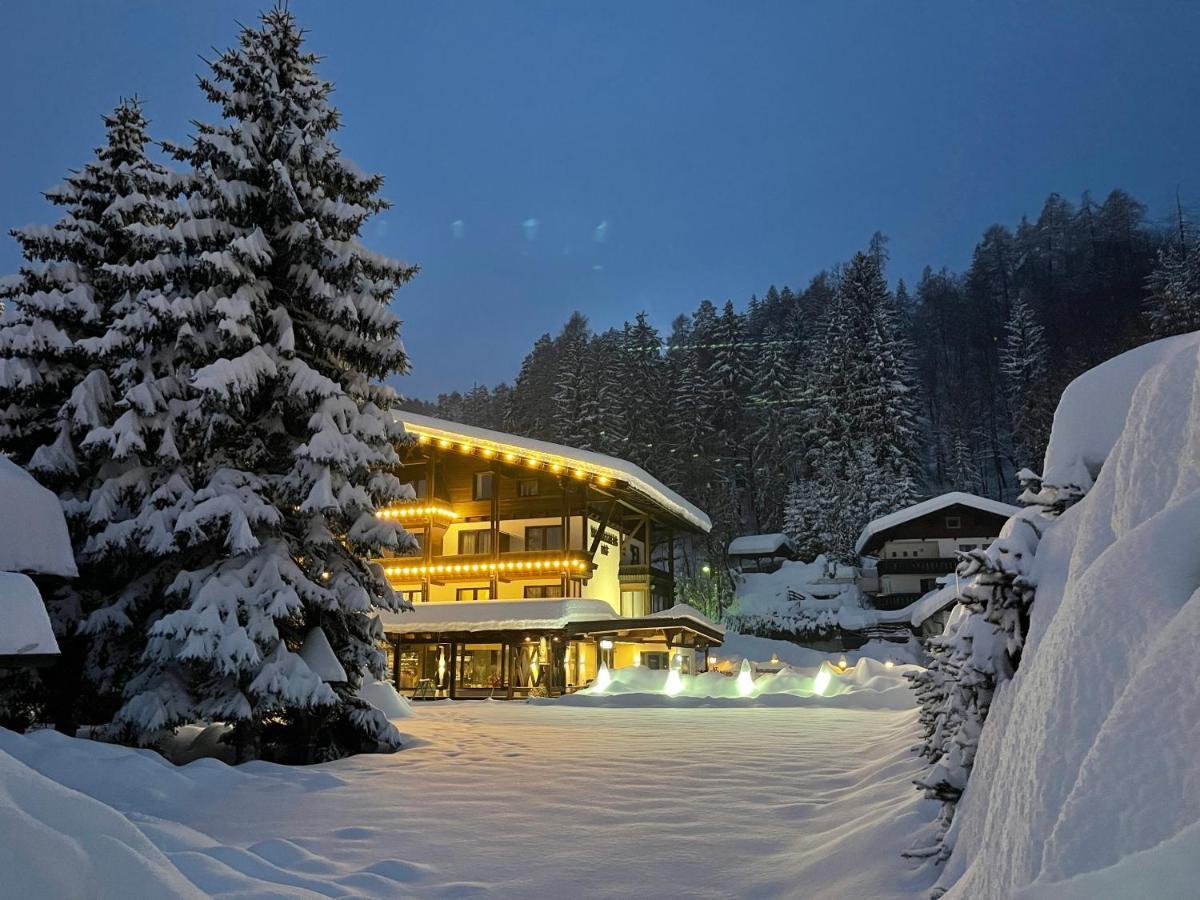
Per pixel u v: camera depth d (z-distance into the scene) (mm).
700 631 33031
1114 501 3135
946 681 5730
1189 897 1132
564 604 33594
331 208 13977
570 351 76688
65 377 14305
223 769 9508
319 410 12945
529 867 5730
